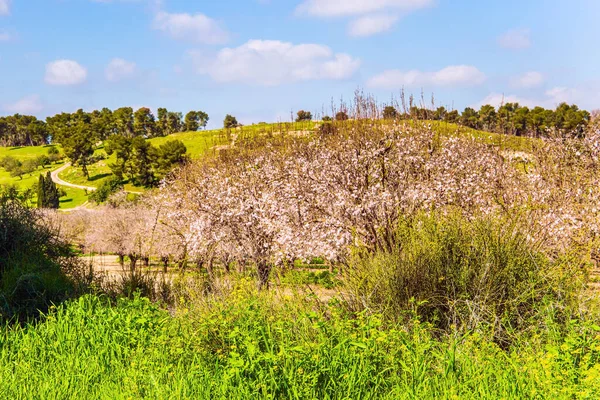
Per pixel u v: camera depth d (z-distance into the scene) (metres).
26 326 6.66
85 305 7.26
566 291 5.76
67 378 4.82
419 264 6.23
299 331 5.45
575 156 15.39
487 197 12.05
